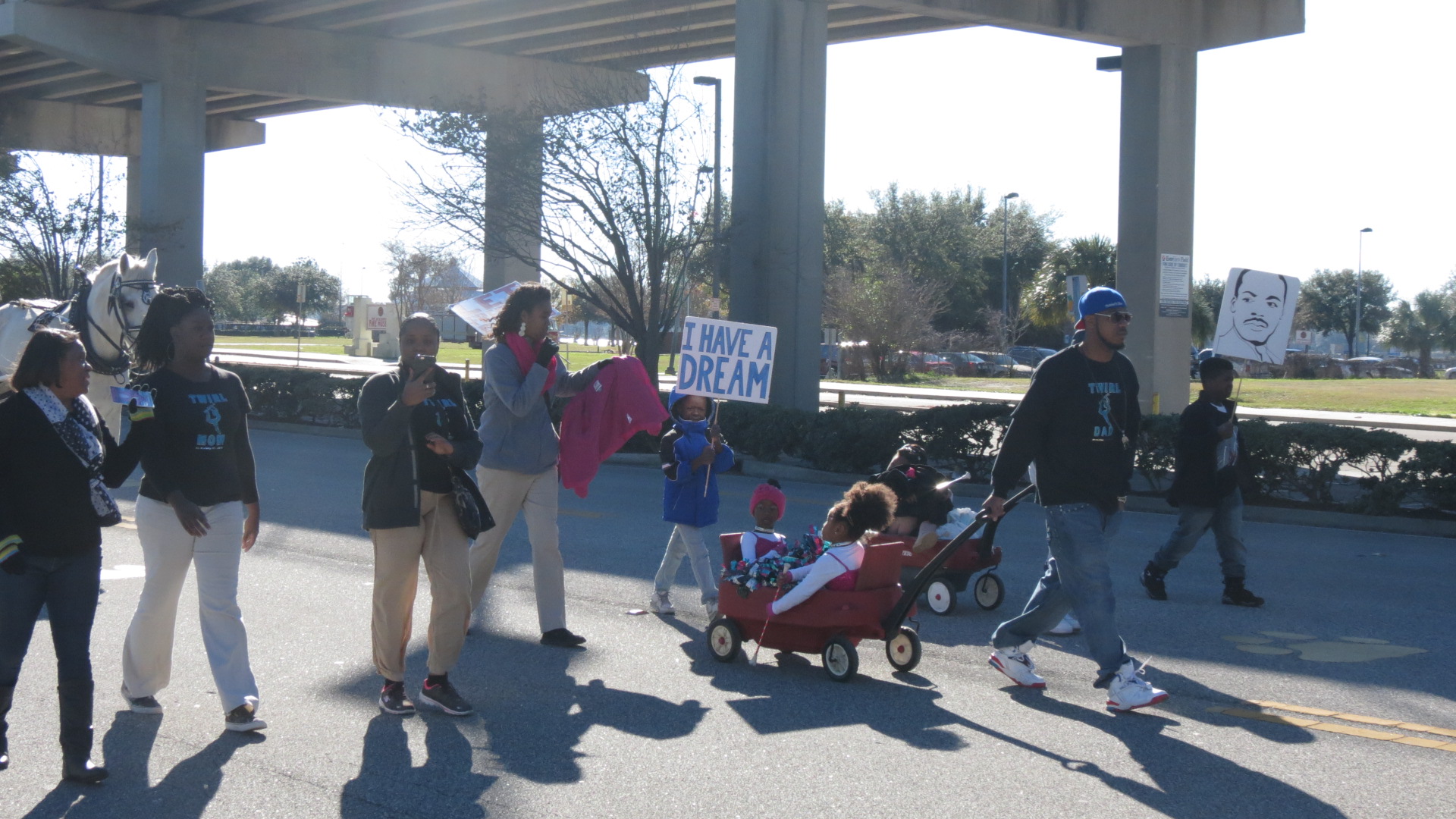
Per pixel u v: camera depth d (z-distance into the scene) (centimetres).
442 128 2298
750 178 2138
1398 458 1278
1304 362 6306
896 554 674
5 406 471
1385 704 614
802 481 1681
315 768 510
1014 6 2236
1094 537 588
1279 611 844
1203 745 547
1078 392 586
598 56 3600
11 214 3316
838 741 552
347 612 799
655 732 564
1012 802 475
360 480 1529
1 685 481
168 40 3431
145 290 956
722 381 814
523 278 3362
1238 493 860
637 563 996
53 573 481
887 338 5500
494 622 784
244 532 577
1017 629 637
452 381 589
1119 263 2469
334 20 3434
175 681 636
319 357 5850
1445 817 461
